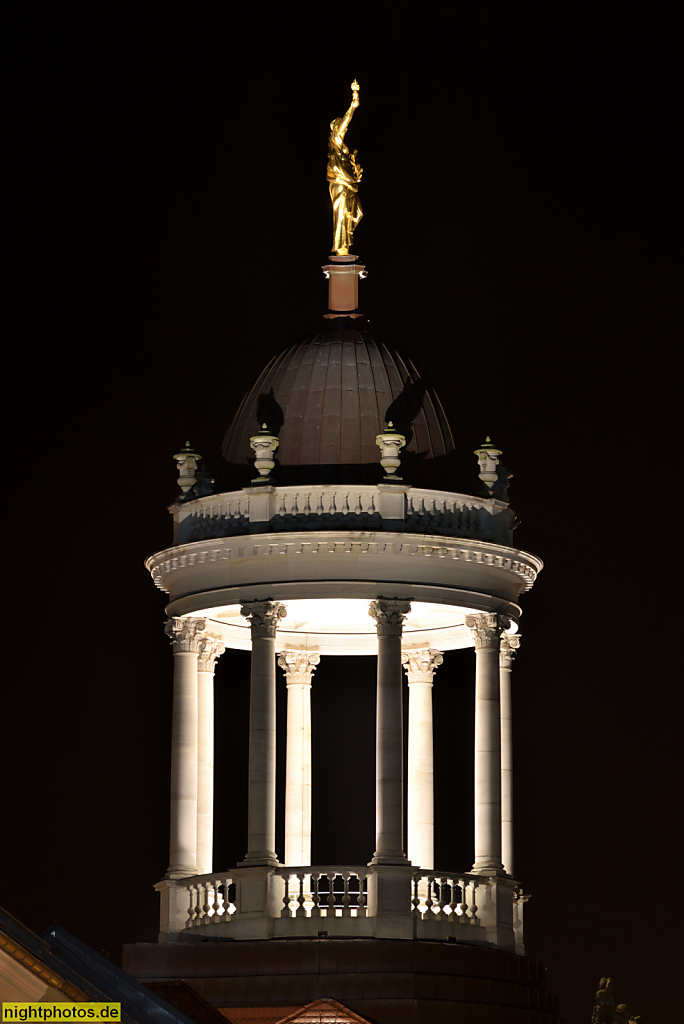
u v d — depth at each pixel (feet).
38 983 323.16
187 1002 391.45
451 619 498.28
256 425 476.54
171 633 475.31
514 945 460.14
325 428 467.52
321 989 429.38
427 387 483.51
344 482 462.60
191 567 468.34
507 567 469.98
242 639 501.15
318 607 485.56
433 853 507.71
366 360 477.36
